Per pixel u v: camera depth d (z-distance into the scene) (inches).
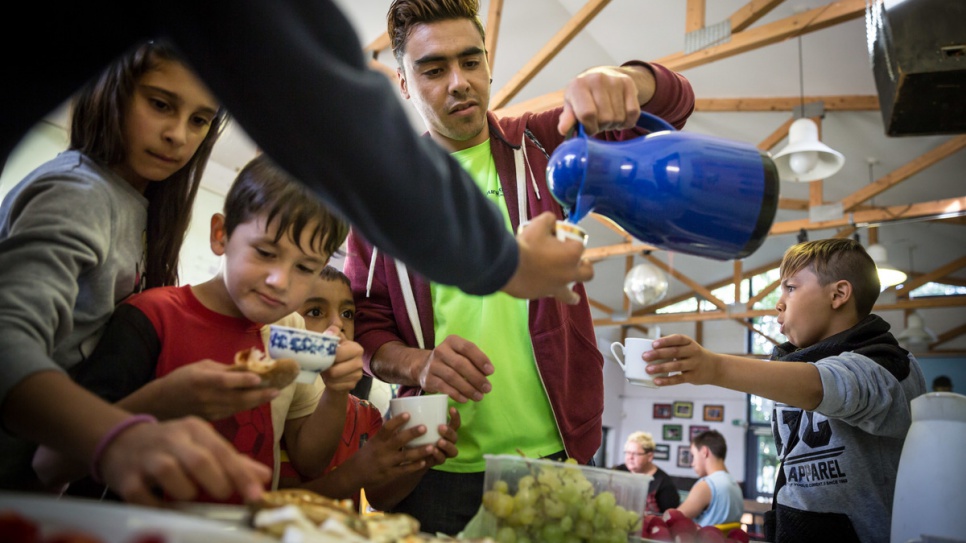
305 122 24.5
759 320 528.1
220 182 227.6
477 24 54.4
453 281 29.7
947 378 448.5
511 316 51.6
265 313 38.6
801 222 323.3
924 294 490.6
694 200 36.4
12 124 28.1
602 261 477.1
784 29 199.5
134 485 22.5
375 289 54.9
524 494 33.9
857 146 304.2
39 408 24.8
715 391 534.6
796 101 278.5
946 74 51.8
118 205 38.3
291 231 37.8
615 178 36.8
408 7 53.1
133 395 30.2
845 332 58.9
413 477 48.0
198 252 217.8
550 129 56.3
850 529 54.2
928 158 293.7
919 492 39.9
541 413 50.6
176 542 18.4
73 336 36.1
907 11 52.9
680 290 553.9
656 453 544.7
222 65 24.4
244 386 29.6
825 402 49.8
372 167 25.2
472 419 50.1
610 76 37.3
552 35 271.0
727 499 155.5
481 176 55.2
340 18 26.5
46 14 25.7
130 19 26.4
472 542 27.6
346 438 59.2
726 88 285.3
